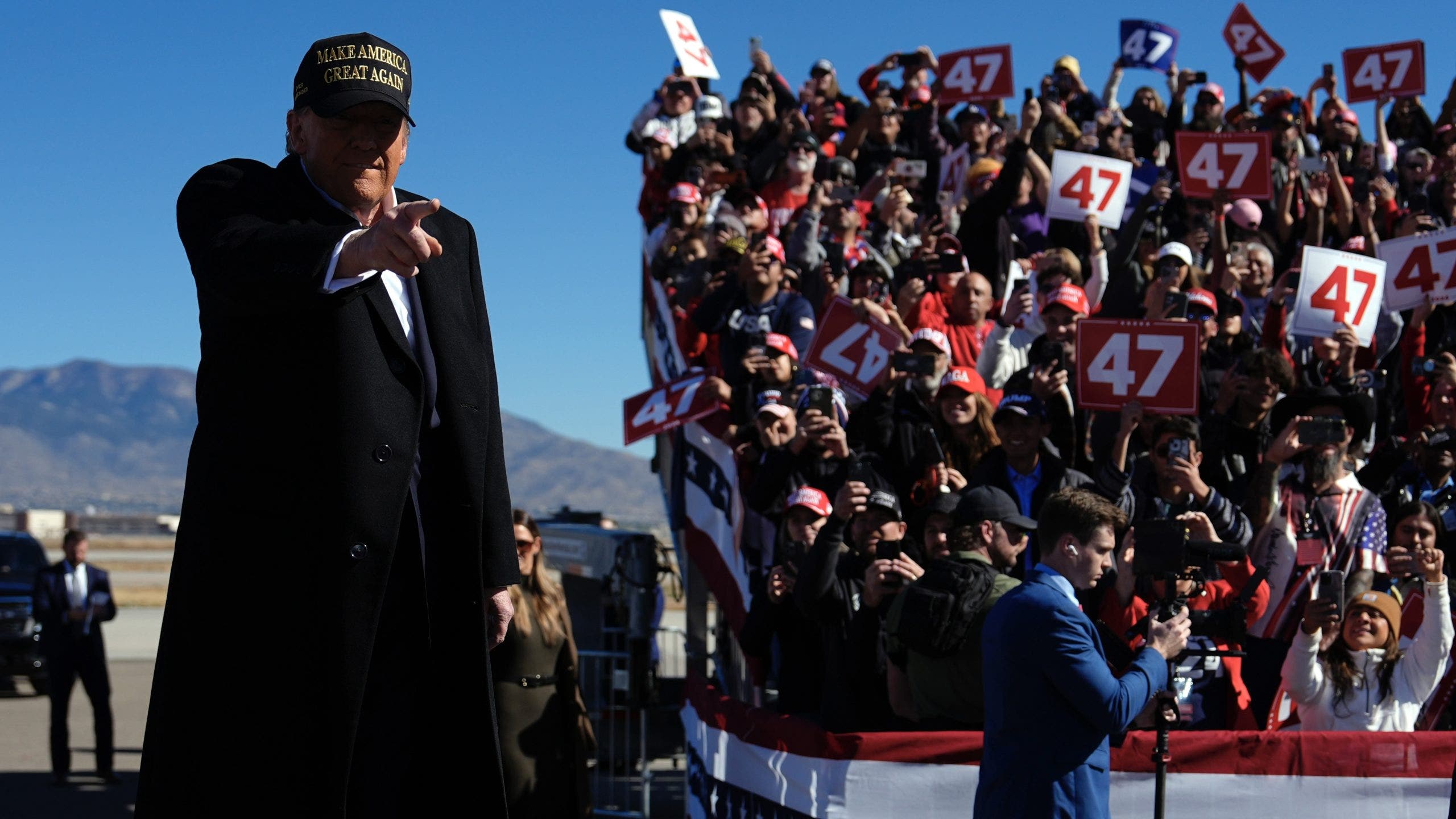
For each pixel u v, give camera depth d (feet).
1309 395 24.04
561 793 24.27
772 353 26.45
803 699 22.20
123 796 39.22
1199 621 15.52
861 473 20.71
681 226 36.96
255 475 7.47
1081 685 13.39
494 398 8.47
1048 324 25.21
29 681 63.93
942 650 17.42
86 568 41.42
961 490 22.09
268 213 7.66
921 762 17.87
